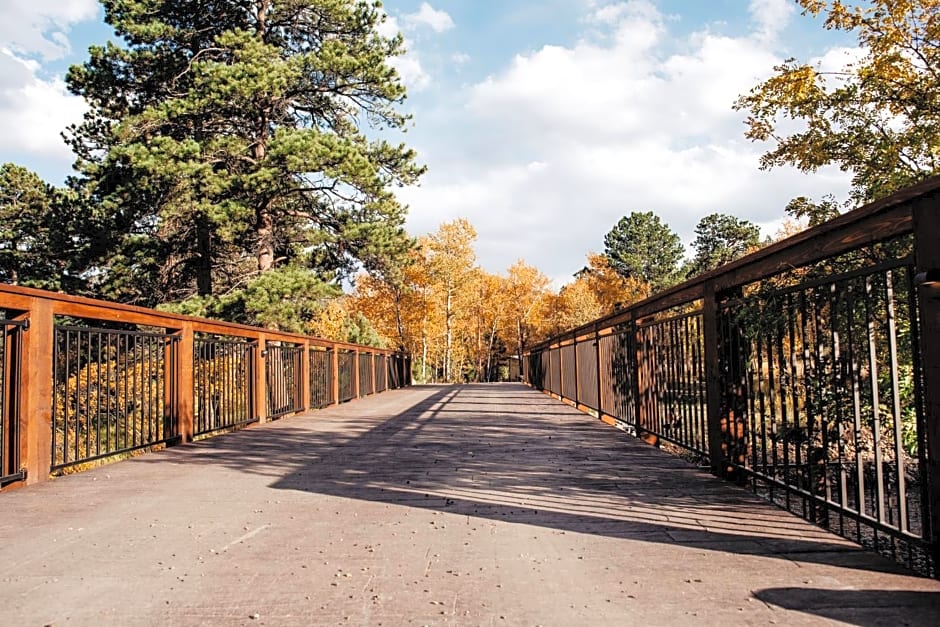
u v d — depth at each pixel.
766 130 7.79
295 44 16.45
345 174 14.16
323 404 10.59
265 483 4.09
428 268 31.34
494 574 2.34
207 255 16.06
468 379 42.19
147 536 2.88
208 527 3.03
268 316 13.92
